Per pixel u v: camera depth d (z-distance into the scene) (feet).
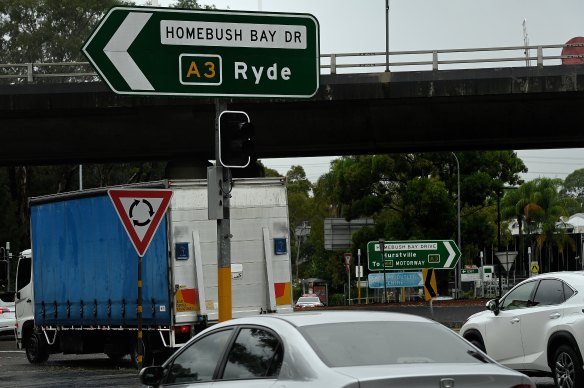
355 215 256.93
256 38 61.41
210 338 30.71
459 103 142.31
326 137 148.25
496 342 58.44
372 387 23.97
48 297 89.40
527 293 57.26
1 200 236.63
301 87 61.82
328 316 28.45
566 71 138.51
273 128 146.20
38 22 258.98
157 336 79.10
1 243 234.17
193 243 76.59
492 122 145.18
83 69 255.70
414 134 148.25
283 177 79.61
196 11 60.54
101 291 82.79
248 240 78.43
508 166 257.34
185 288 76.28
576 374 52.31
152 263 77.51
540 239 335.26
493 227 257.96
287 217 79.36
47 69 253.44
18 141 148.87
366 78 140.15
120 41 59.52
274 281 78.54
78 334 87.56
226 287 58.95
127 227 63.52
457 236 253.24
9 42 257.55
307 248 504.84
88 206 84.02
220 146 57.62
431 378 24.47
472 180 253.65
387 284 170.50
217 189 58.59
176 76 60.13
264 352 27.66
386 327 27.84
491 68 139.74
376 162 251.80
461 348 27.48
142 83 59.67
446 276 258.57
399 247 138.62
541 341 54.85
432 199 246.27
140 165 251.60
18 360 99.55
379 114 144.36
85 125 145.79
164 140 148.25
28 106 142.00
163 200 64.23
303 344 26.40
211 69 60.64
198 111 143.13
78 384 71.41
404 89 140.15
